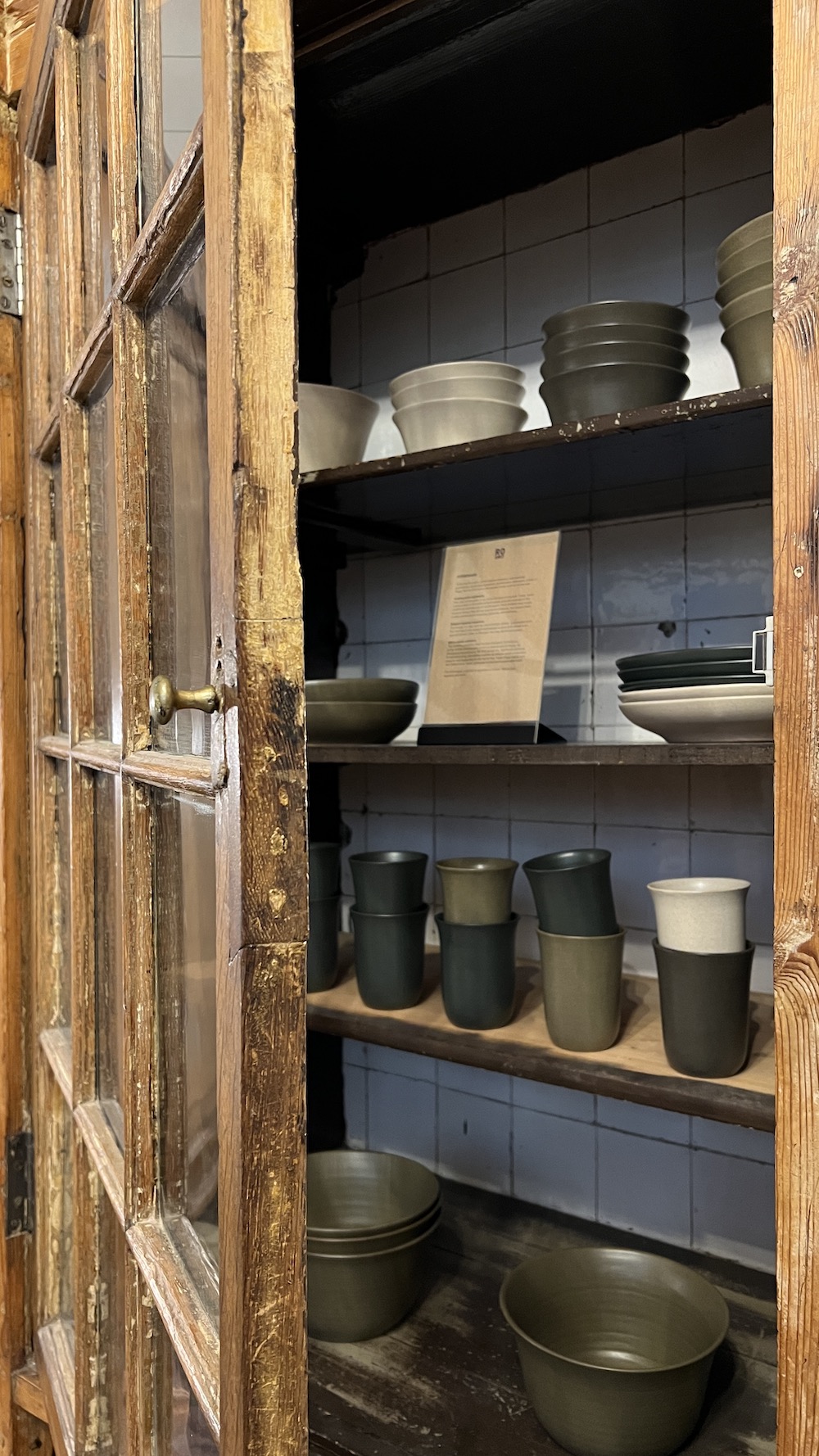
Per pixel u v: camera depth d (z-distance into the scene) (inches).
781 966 22.0
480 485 54.2
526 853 66.6
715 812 58.2
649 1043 48.9
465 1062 49.7
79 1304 41.3
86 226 41.4
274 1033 22.1
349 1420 47.1
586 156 61.3
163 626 31.4
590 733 63.2
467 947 51.7
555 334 49.1
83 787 42.3
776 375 22.1
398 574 73.7
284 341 22.2
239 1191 21.8
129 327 32.4
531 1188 66.1
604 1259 52.0
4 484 53.8
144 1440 32.1
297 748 22.3
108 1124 39.2
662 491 55.1
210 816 26.0
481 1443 45.3
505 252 66.4
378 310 73.7
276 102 22.1
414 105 55.0
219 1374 23.6
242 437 21.7
